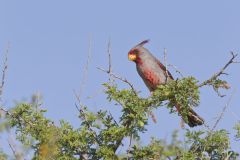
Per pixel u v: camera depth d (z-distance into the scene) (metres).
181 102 12.71
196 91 12.70
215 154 12.34
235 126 12.32
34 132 12.20
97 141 12.55
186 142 12.20
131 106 12.38
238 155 12.30
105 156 12.09
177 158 11.70
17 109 12.35
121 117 12.45
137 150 11.77
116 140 12.35
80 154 12.47
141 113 12.30
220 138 12.17
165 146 11.50
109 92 12.53
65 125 12.47
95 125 12.55
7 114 12.40
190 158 11.60
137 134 12.28
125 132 12.23
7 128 12.25
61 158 12.13
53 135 9.40
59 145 12.20
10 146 10.45
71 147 12.35
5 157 11.16
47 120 12.38
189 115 13.52
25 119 12.36
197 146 12.20
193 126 14.05
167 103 12.77
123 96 12.48
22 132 12.20
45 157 8.85
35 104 12.51
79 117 12.65
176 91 12.69
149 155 11.70
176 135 11.52
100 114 12.68
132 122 12.30
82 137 12.36
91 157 12.50
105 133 12.25
